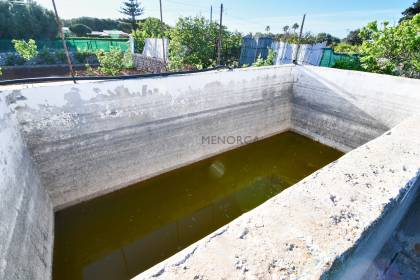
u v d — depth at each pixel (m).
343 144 7.27
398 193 1.35
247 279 0.87
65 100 4.26
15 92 3.76
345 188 1.38
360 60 7.92
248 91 7.02
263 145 8.20
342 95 6.96
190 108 5.98
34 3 22.78
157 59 12.20
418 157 1.73
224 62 13.47
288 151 8.45
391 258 1.77
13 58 13.74
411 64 7.18
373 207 1.24
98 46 18.20
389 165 1.62
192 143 6.38
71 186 4.78
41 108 4.05
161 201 5.88
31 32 21.88
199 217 5.52
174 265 0.92
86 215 5.07
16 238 2.80
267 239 1.03
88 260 4.41
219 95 6.40
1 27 20.09
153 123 5.47
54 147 4.35
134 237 4.97
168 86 5.41
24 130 3.96
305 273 0.89
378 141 1.99
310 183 1.43
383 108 6.18
